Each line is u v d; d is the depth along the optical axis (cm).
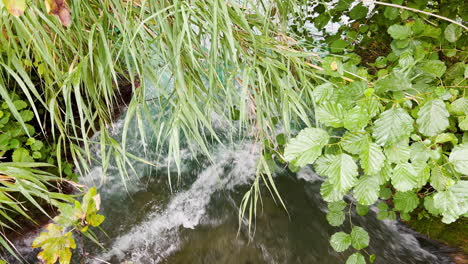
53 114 122
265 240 270
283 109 144
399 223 262
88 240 252
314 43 217
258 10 154
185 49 131
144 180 316
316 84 165
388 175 100
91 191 123
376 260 239
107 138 140
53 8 87
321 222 284
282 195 312
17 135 191
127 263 233
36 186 121
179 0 116
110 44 138
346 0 175
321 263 250
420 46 126
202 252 258
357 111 98
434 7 183
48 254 114
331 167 102
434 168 99
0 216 219
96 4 132
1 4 98
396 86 106
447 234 232
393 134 93
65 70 153
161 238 266
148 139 356
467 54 138
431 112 92
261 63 145
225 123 369
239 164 341
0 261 207
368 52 235
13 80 235
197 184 321
